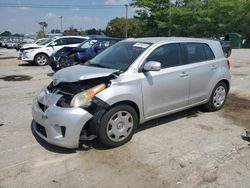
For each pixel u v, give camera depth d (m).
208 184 3.42
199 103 5.68
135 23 53.12
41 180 3.52
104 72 4.28
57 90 4.22
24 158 4.06
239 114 6.00
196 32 45.31
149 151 4.25
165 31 50.19
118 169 3.76
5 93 8.16
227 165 3.85
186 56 5.31
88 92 4.00
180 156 4.10
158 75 4.73
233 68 13.14
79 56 9.91
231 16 40.19
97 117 4.06
